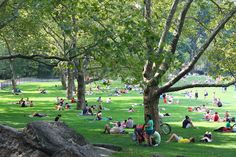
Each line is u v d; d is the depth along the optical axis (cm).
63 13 1894
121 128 3022
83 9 1753
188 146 2559
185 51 9769
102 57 1555
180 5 3350
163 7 3375
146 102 2925
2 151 1257
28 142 1246
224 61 2820
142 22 1505
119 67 1561
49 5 1725
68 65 1983
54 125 1359
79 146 1293
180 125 3669
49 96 6962
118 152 1858
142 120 3953
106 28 1530
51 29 4225
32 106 5150
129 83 1644
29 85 9838
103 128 3300
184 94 7875
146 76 2869
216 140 2853
